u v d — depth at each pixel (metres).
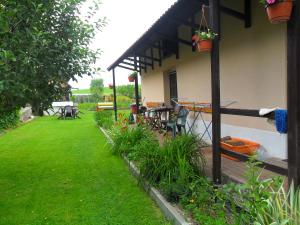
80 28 4.78
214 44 3.85
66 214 3.85
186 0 5.02
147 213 3.77
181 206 3.59
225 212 3.06
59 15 4.73
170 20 6.04
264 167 3.18
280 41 4.59
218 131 3.93
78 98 31.03
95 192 4.59
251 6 5.21
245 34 5.43
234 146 4.97
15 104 4.36
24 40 4.05
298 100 2.55
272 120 3.14
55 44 4.40
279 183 2.58
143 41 7.89
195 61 7.67
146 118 9.19
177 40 7.26
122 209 3.93
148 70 12.43
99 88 31.58
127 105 24.53
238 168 4.44
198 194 3.51
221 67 6.31
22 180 5.31
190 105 7.36
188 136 4.73
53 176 5.51
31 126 13.94
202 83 7.36
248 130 5.56
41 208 4.07
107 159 6.61
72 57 4.63
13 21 4.03
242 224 2.63
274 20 2.60
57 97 4.95
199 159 4.47
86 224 3.55
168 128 7.67
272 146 4.93
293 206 2.30
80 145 8.52
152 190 4.21
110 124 11.23
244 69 5.53
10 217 3.81
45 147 8.44
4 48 3.86
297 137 2.57
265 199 2.43
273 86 4.80
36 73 4.24
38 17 4.31
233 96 5.94
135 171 5.16
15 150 8.14
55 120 16.92
